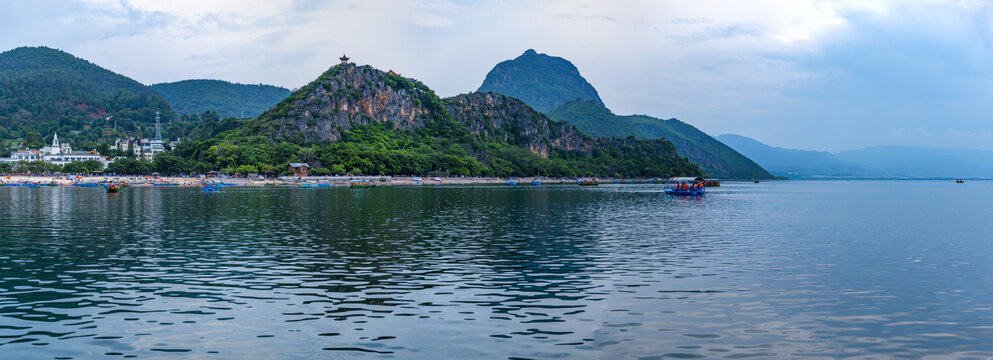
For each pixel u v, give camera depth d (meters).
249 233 81.62
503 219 105.94
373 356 31.30
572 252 65.81
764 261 60.66
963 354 32.44
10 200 156.38
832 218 118.50
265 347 32.59
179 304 41.41
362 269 54.66
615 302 42.53
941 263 60.50
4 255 62.03
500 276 51.72
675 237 80.75
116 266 55.69
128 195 185.75
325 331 35.38
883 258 63.59
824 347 33.34
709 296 44.62
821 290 47.00
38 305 41.00
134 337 34.16
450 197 186.25
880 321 38.41
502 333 35.09
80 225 91.56
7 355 31.16
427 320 37.62
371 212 119.62
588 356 31.47
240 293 44.72
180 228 87.62
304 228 88.44
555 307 41.00
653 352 32.19
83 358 30.86
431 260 59.78
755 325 37.22
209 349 32.28
